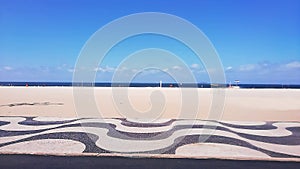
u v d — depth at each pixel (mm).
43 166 6406
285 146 8664
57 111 16781
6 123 12438
